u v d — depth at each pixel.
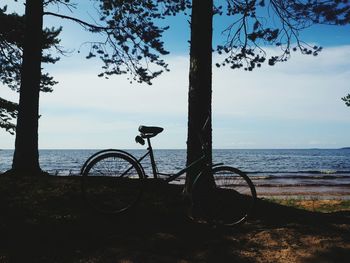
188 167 5.69
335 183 34.75
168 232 5.23
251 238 5.11
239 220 5.62
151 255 4.55
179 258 4.55
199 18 6.84
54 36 14.36
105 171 5.63
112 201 6.34
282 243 4.94
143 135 5.58
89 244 4.80
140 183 5.58
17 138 9.62
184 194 6.35
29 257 4.47
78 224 5.35
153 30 11.36
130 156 5.57
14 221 5.37
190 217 5.79
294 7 8.46
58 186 7.32
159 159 119.88
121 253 4.56
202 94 6.62
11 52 13.12
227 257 4.59
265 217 6.05
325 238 5.04
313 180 38.78
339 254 4.62
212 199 5.84
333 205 14.09
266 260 4.53
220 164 5.79
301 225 5.57
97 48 11.49
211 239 5.08
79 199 6.42
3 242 4.73
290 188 29.58
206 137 6.46
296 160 117.56
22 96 9.76
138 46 11.53
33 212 5.76
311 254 4.63
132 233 5.14
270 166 78.81
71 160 117.94
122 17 11.50
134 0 11.15
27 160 9.48
